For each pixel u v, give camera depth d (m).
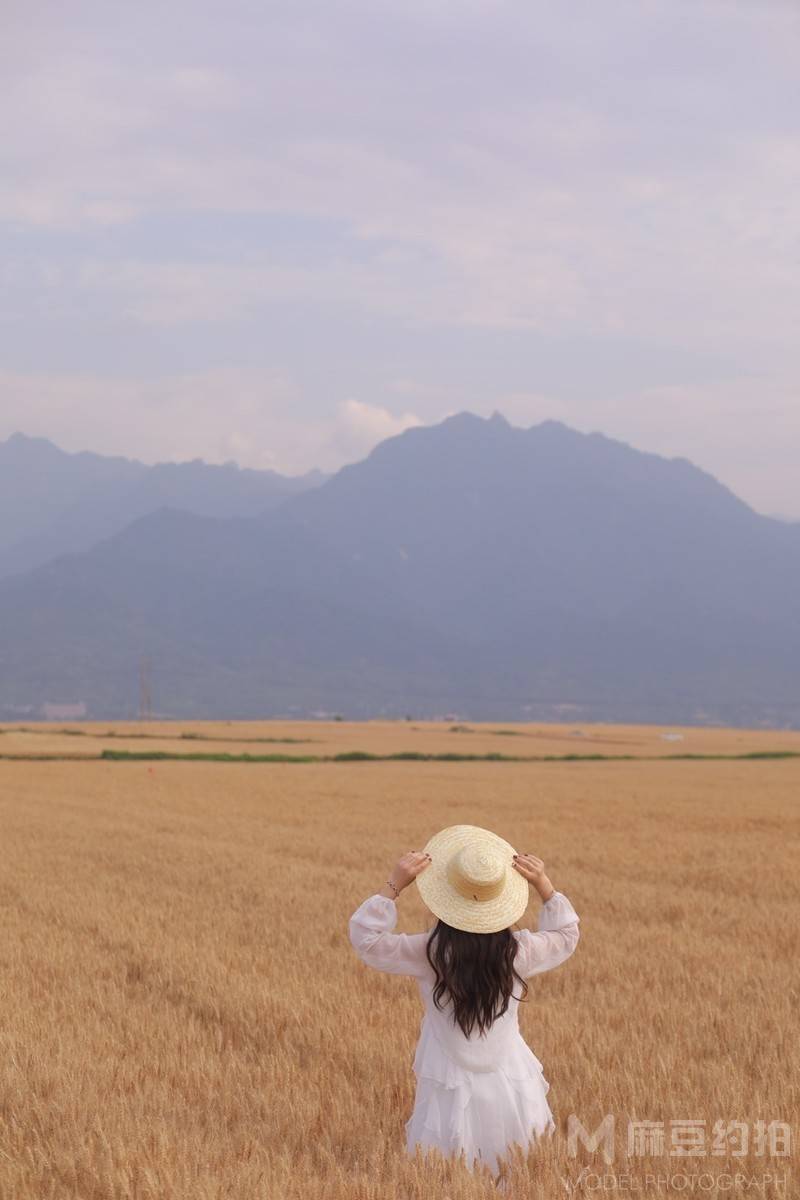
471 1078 5.34
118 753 76.56
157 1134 6.02
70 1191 5.52
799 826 30.64
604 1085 7.44
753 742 131.50
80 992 10.41
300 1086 7.40
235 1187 5.30
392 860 22.55
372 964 5.40
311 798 41.84
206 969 11.29
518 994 5.56
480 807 37.53
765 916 15.50
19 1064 7.81
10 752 77.62
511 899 5.23
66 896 17.06
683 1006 9.99
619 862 21.94
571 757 87.50
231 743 98.75
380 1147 5.92
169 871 20.09
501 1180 5.25
